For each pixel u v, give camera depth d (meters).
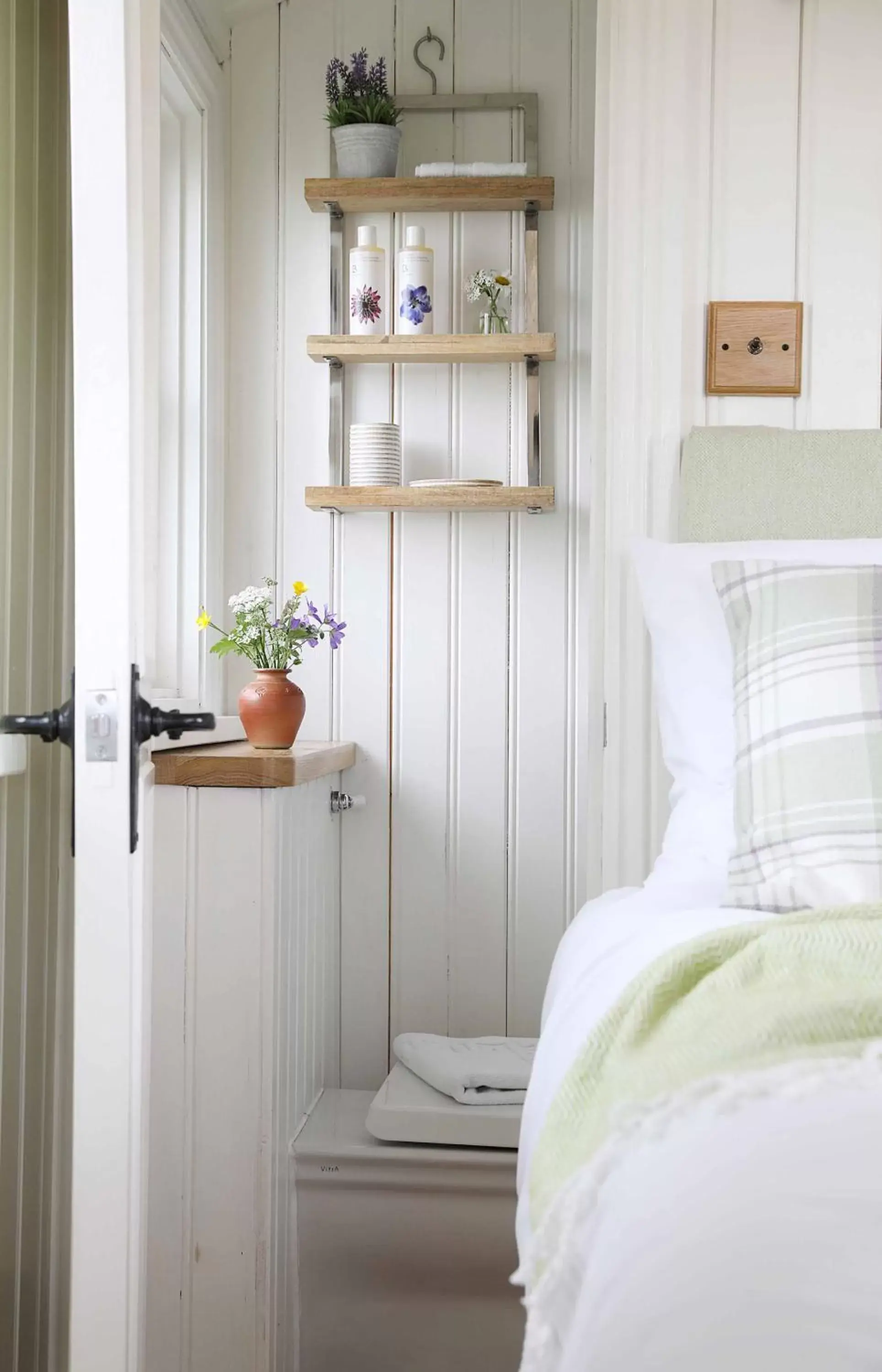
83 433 1.19
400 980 2.59
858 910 1.00
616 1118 0.78
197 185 2.49
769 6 2.12
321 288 2.63
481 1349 2.02
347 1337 2.04
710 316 2.13
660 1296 0.53
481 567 2.59
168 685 2.45
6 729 1.20
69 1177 1.72
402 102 2.58
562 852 2.57
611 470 2.15
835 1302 0.48
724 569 1.66
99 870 1.19
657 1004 0.97
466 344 2.44
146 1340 1.83
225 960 1.86
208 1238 1.84
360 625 2.61
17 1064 1.59
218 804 1.86
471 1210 2.00
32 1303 1.64
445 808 2.59
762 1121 0.68
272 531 2.63
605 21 2.18
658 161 2.13
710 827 1.63
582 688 2.57
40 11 1.66
